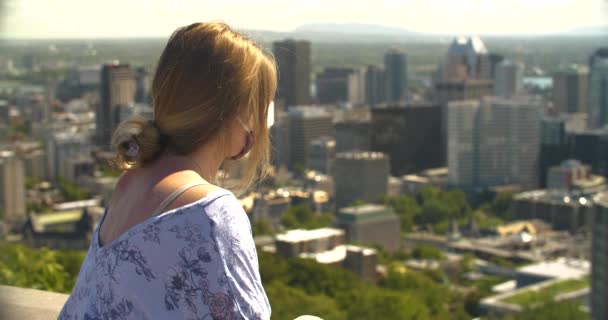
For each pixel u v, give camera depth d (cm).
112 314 298
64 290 1131
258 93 336
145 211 309
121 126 329
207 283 294
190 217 300
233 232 301
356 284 7450
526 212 15850
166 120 326
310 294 6544
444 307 9088
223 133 333
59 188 15000
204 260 296
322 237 10019
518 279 10731
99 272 303
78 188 14925
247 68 328
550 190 16850
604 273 6850
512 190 18350
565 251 12650
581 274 10338
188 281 295
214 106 325
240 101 329
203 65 323
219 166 342
